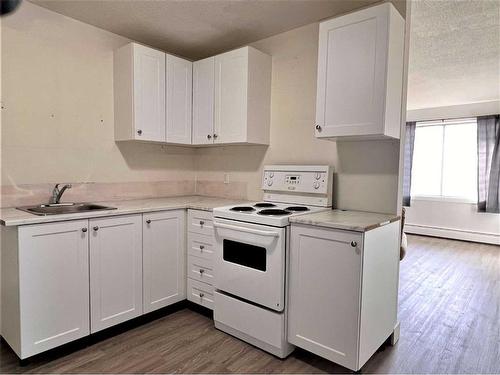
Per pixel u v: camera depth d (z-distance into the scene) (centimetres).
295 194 254
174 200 292
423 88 461
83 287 203
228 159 315
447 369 195
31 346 182
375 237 182
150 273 242
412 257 461
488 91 476
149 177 305
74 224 197
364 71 193
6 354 196
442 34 286
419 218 626
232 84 269
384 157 220
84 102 256
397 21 196
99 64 264
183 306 277
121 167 283
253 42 290
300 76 262
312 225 187
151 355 201
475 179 571
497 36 290
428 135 618
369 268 178
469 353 213
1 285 197
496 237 543
